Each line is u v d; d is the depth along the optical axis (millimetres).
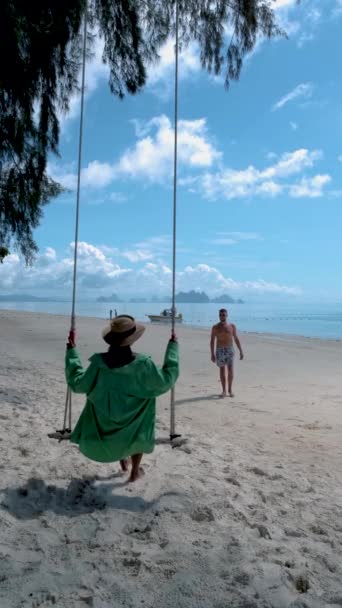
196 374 14141
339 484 5062
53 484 4332
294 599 2619
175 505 3861
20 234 9547
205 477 4770
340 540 3518
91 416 4082
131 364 4035
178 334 28625
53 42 8656
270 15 8852
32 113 9039
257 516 3859
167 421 8039
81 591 2680
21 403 8477
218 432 7535
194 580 2785
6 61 8180
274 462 5863
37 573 2822
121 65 9219
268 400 10281
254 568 2914
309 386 12109
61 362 15758
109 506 3857
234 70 9055
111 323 4129
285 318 85125
